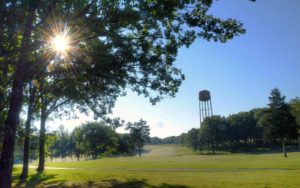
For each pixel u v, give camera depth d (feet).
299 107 266.36
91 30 50.26
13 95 49.57
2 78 59.00
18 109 49.67
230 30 47.26
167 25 51.57
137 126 470.39
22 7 43.16
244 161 163.63
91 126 418.10
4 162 47.93
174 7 45.65
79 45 57.31
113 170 140.36
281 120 246.47
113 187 81.61
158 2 44.68
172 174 106.42
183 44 50.75
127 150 471.62
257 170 112.06
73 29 50.03
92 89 67.72
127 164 178.40
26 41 46.80
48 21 48.11
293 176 84.74
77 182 94.02
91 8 48.55
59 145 483.51
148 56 56.54
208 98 450.71
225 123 447.42
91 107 89.81
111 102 90.63
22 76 49.49
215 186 73.87
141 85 64.80
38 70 52.03
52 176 114.83
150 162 186.60
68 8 46.16
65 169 161.58
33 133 108.27
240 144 483.92
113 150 215.31
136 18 47.85
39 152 138.62
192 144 472.03
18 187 88.63
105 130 418.51
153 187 78.18
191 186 76.13
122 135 467.52
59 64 58.08
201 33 47.98
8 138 48.62
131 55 55.31
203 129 440.45
